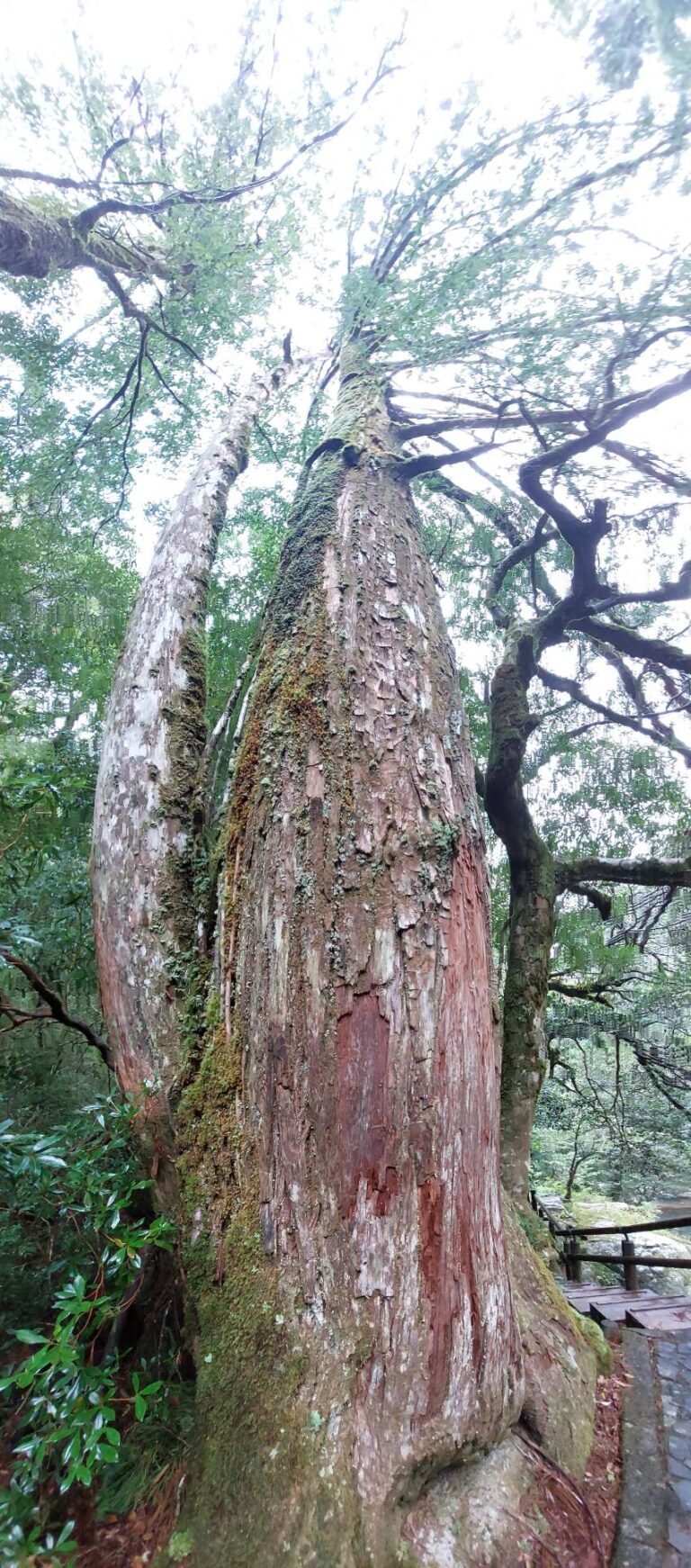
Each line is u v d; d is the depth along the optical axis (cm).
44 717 493
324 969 234
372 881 243
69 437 665
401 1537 187
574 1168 1142
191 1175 242
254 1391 207
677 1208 1255
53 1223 282
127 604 606
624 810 694
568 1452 248
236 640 610
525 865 526
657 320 334
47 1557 184
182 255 542
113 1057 278
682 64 264
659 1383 318
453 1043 234
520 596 709
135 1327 272
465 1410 208
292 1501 188
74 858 398
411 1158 218
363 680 282
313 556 328
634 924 787
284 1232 219
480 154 347
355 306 436
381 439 408
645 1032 906
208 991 267
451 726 296
